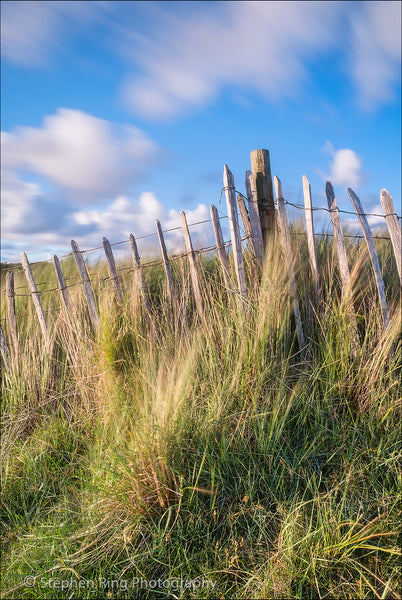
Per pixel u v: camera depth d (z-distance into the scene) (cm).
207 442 246
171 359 335
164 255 376
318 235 356
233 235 336
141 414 273
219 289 355
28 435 351
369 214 323
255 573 203
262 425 257
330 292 329
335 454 261
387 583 186
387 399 282
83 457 305
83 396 357
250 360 296
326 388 292
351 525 214
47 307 451
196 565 211
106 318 371
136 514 229
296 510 223
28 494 286
